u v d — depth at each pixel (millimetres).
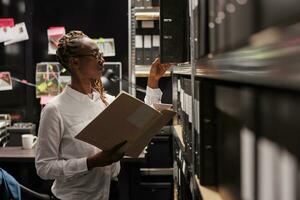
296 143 521
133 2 3480
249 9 665
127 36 3754
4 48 3693
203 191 1258
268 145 600
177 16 1885
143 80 3740
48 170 1683
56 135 1715
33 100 3699
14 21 3676
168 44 1892
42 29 3729
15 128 3215
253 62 634
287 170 516
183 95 2141
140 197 3295
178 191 2496
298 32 455
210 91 1297
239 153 902
